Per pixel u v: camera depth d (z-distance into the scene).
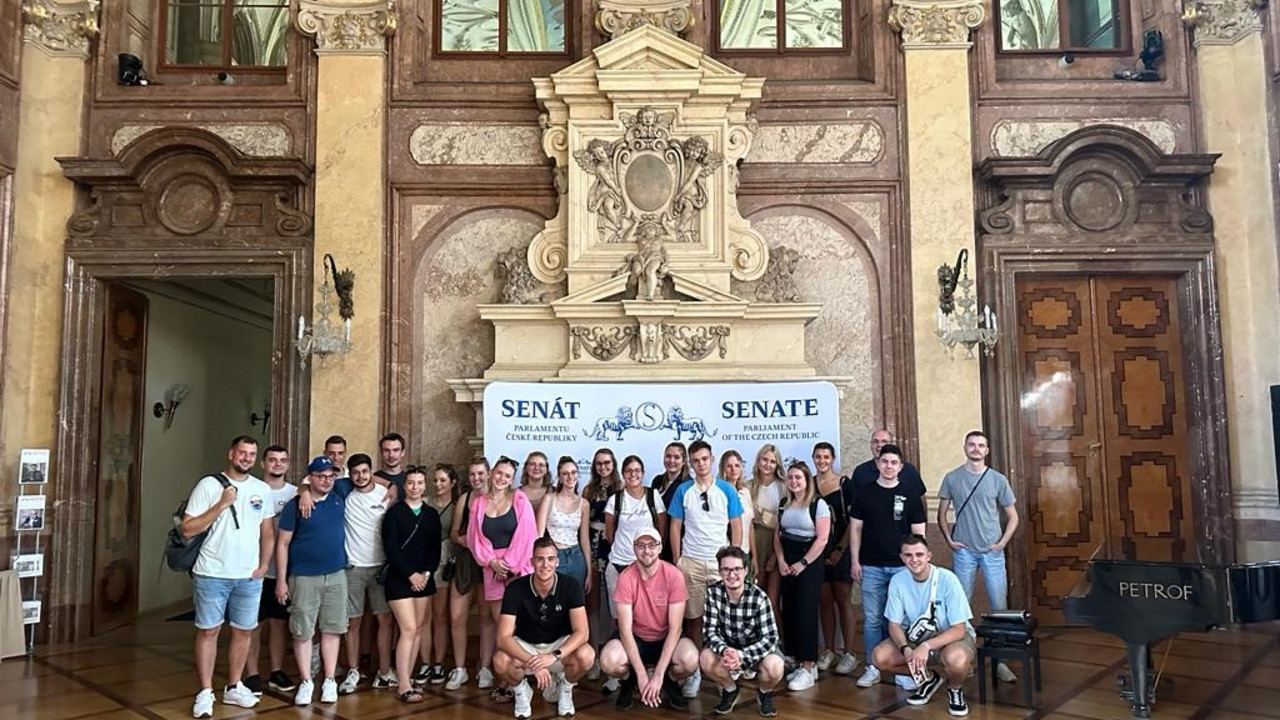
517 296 6.79
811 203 6.99
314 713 4.56
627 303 6.51
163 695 4.97
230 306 9.21
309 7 6.99
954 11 6.99
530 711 4.48
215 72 7.20
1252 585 4.20
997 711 4.47
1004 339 6.75
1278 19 6.61
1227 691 4.78
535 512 5.18
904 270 6.87
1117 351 6.92
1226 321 6.76
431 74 7.28
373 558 5.02
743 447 6.30
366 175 6.84
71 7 6.93
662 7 7.05
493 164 7.03
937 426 6.63
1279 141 6.56
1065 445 6.85
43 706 4.76
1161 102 7.03
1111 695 4.74
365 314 6.71
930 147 6.89
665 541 5.20
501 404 6.26
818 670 5.31
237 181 6.80
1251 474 6.60
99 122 6.93
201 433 8.83
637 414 6.33
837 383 6.53
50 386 6.63
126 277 6.81
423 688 4.99
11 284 6.43
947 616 4.55
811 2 7.43
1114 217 6.84
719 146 6.85
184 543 4.55
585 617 4.49
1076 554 6.77
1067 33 7.43
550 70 7.30
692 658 4.55
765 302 6.66
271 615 4.98
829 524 5.05
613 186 6.84
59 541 6.54
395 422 6.74
